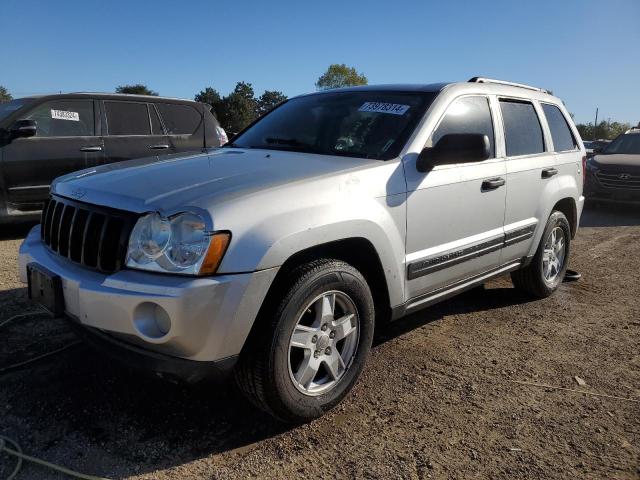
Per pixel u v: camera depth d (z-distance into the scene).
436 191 3.46
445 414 3.04
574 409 3.12
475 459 2.64
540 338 4.18
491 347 3.98
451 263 3.66
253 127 4.41
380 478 2.48
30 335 3.79
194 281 2.36
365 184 3.04
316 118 3.99
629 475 2.54
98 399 3.05
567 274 5.93
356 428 2.88
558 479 2.50
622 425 2.96
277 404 2.68
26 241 3.30
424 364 3.66
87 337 2.70
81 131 7.34
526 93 4.81
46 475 2.42
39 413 2.89
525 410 3.10
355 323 3.03
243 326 2.47
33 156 6.89
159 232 2.45
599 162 11.09
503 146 4.24
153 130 8.02
